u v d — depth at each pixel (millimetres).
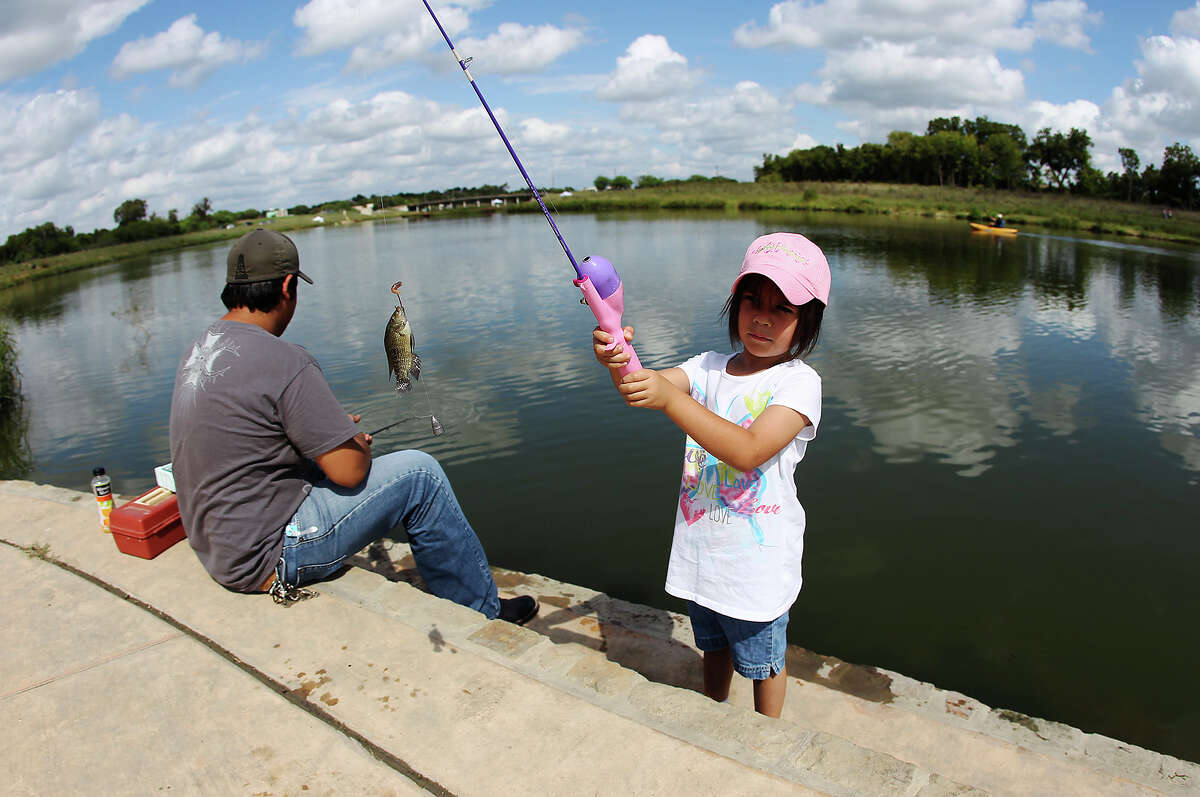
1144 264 20016
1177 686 3598
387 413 7945
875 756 1588
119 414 9211
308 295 16359
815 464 6332
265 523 2297
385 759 1676
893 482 5945
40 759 1718
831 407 7762
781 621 1962
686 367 2186
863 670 2695
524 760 1638
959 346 10367
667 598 4340
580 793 1536
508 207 67500
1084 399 7965
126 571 2588
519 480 6145
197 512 2299
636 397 1669
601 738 1694
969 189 61094
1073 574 4594
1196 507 5457
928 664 3787
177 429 2268
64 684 1981
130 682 1980
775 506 1899
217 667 2027
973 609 4254
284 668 2006
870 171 84750
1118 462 6285
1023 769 2174
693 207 57469
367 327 12422
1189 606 4242
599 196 67000
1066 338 10875
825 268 1850
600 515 5465
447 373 9359
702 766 1593
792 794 1505
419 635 2145
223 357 2229
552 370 9305
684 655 2771
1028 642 3951
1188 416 7391
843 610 4258
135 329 15312
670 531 5184
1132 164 69500
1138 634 4004
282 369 2238
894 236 28656
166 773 1665
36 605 2395
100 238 53531
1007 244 25578
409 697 1868
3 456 7844
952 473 6109
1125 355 9852
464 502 5762
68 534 2924
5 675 2035
